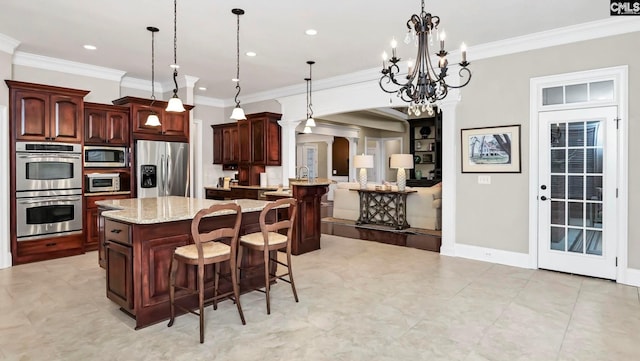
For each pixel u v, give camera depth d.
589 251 4.05
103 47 4.76
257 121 7.25
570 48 4.09
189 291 2.85
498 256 4.62
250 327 2.79
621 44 3.81
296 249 5.04
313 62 5.43
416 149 11.64
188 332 2.71
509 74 4.50
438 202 6.77
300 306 3.20
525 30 4.14
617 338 2.61
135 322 2.86
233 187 7.47
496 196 4.62
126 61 5.39
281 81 6.60
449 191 4.98
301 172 9.91
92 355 2.38
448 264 4.55
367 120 10.87
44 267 4.39
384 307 3.17
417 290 3.60
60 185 4.82
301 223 5.09
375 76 5.83
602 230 3.97
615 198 3.89
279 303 3.27
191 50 4.89
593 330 2.73
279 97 7.23
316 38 4.42
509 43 4.43
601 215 3.97
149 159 5.71
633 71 3.76
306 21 3.90
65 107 4.84
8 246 4.43
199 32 4.22
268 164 7.13
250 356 2.37
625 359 2.33
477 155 4.76
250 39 4.45
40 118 4.65
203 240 2.65
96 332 2.70
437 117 10.44
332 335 2.65
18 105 4.50
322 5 3.52
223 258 2.80
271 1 3.43
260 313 3.05
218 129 8.04
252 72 6.00
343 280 3.92
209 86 6.99
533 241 4.36
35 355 2.37
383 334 2.67
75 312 3.06
